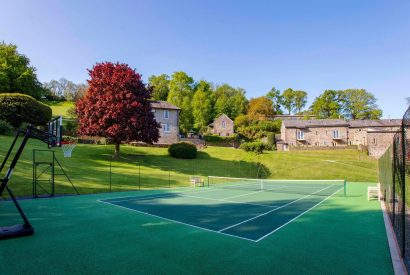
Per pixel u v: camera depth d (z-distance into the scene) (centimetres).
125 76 3088
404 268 540
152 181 2288
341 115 8744
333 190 1995
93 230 842
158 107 4938
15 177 1769
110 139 3175
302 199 1512
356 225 908
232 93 11062
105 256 619
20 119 3544
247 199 1509
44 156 2548
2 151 2403
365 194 1752
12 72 5281
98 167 2575
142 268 552
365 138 6112
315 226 895
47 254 632
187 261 589
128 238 759
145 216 1048
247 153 4162
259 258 606
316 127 6306
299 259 600
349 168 3606
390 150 1041
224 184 2441
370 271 538
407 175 787
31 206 1242
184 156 3650
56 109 7794
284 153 4366
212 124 7750
